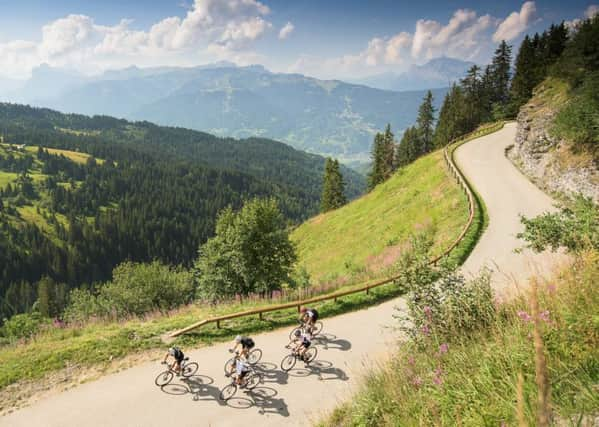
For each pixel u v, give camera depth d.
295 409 12.53
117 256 192.88
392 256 28.91
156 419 12.45
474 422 4.71
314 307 20.84
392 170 97.94
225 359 16.09
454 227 29.27
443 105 102.62
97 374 15.18
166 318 20.83
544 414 1.87
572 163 30.34
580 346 4.64
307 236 60.84
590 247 8.22
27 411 13.22
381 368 9.82
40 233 195.62
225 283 27.69
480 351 6.40
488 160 46.28
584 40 37.81
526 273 17.44
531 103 43.44
